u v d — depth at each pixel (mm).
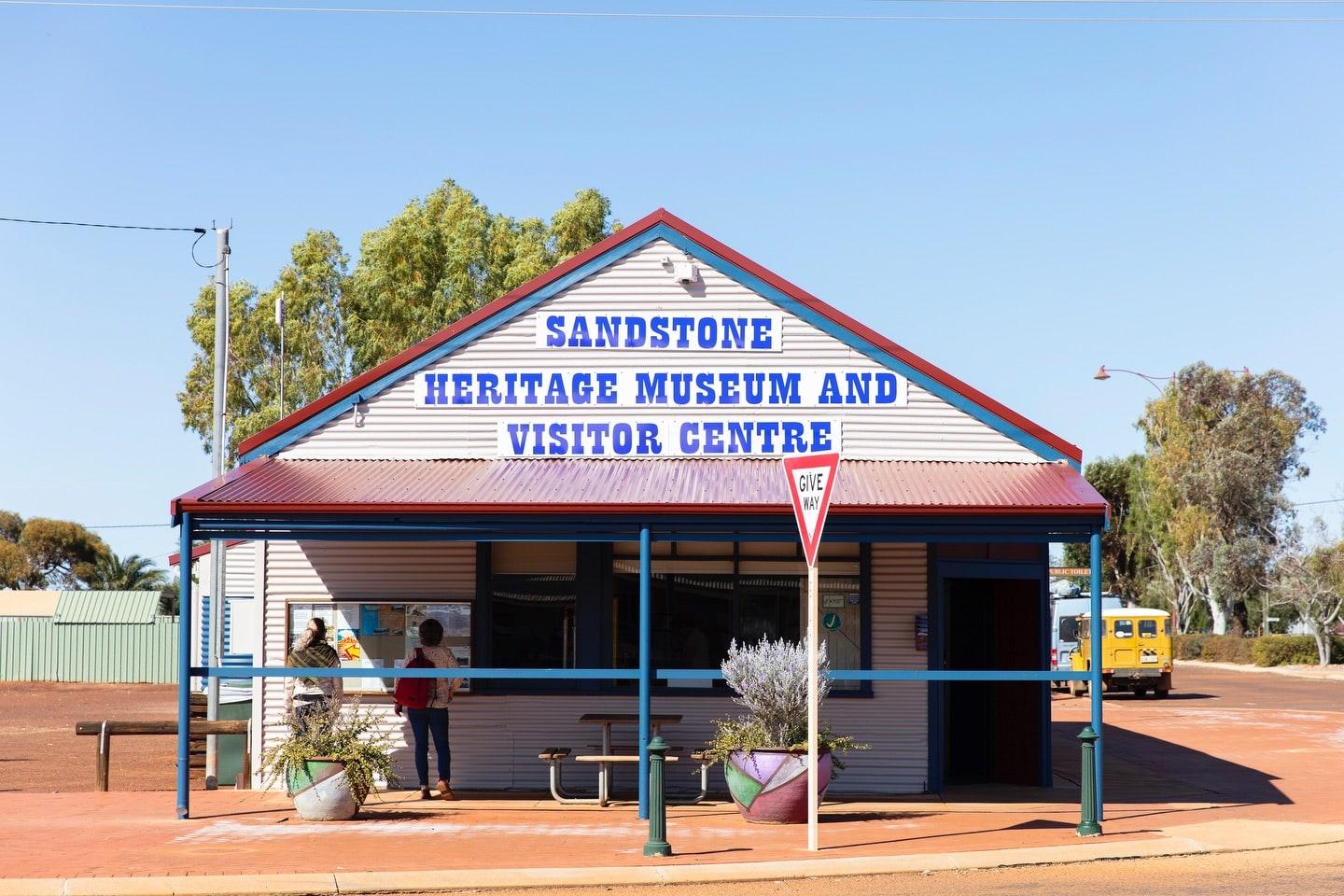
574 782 14836
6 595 52875
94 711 33625
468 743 14914
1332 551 52250
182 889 9438
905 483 13641
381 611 15086
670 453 14977
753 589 15180
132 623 50406
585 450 15016
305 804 12547
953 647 16766
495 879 9781
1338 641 54531
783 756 12508
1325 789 15766
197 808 13492
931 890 9461
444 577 15133
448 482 13703
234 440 46625
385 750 13938
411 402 15125
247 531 12852
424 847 11180
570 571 15227
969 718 16734
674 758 13281
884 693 14945
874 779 14867
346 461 14969
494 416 15086
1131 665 34938
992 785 15930
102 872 9938
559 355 15133
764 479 13875
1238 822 12609
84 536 93562
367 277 46875
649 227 15219
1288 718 27625
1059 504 12469
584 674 12711
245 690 23000
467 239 46781
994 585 16578
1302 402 66750
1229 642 60000
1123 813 13453
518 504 12578
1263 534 64750
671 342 15094
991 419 14930
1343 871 10117
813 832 11023
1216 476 64125
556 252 48062
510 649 15133
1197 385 67000
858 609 15086
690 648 15078
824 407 15008
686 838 11672
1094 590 12438
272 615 15125
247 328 49656
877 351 15062
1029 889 9461
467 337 15164
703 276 15172
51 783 17234
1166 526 68125
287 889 9492
